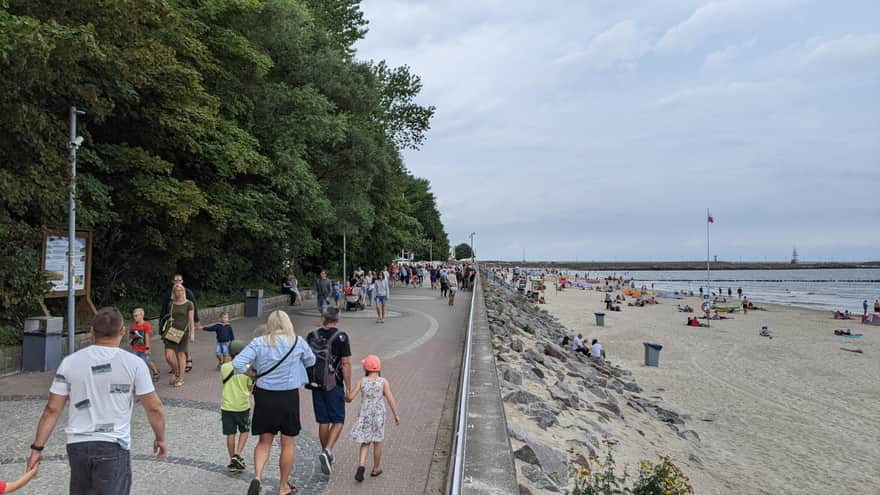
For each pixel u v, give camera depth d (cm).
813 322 4734
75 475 367
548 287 10256
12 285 1192
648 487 645
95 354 382
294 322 2008
